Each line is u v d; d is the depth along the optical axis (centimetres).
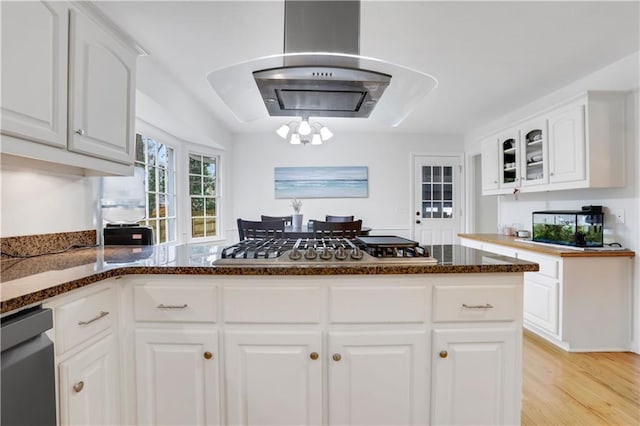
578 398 192
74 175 190
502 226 393
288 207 492
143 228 215
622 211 254
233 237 488
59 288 100
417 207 500
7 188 154
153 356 132
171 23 203
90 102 147
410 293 130
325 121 432
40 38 122
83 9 147
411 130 481
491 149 366
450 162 504
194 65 261
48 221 174
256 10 190
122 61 171
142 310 131
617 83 258
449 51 240
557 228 280
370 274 128
